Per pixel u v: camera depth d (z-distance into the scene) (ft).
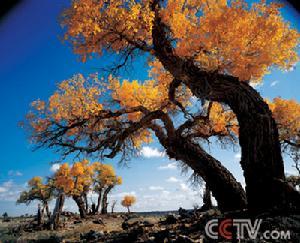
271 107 98.99
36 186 224.53
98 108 50.42
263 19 36.47
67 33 38.58
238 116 38.75
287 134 99.35
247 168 36.01
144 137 61.72
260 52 37.42
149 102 56.75
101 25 38.60
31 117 49.70
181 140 48.65
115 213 218.59
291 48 41.52
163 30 42.98
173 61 41.22
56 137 49.55
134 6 36.42
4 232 120.06
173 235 28.78
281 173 35.29
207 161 46.24
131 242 32.30
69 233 84.17
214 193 44.83
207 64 37.73
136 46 43.75
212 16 37.01
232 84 38.65
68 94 50.21
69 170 167.32
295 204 31.40
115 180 219.82
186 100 60.08
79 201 175.11
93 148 50.03
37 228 120.88
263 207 33.04
